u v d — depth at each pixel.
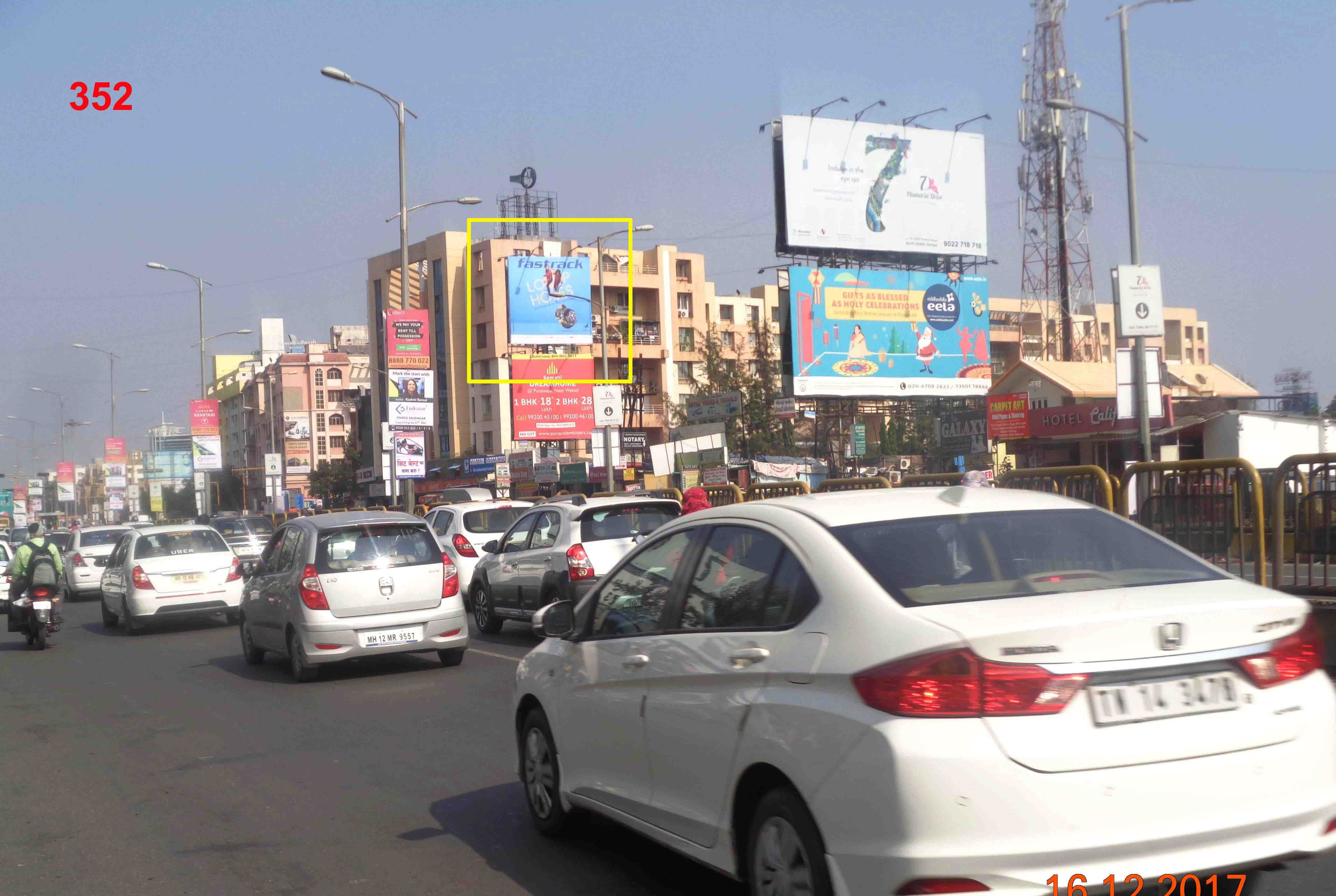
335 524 12.11
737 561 4.58
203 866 5.75
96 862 5.91
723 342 82.94
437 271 80.06
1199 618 3.60
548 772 5.89
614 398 27.59
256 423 133.38
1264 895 4.66
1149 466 10.58
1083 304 59.38
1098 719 3.44
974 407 54.09
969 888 3.33
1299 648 3.76
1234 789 3.53
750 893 4.14
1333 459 8.98
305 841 6.11
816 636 3.90
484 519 19.70
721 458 40.25
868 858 3.47
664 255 83.06
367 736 8.90
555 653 5.74
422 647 11.98
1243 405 51.50
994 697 3.39
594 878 5.32
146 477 97.81
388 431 32.31
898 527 4.23
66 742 9.34
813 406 55.03
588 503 13.59
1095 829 3.38
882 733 3.46
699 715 4.40
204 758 8.38
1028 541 4.25
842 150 46.62
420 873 5.49
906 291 48.12
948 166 48.81
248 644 13.64
